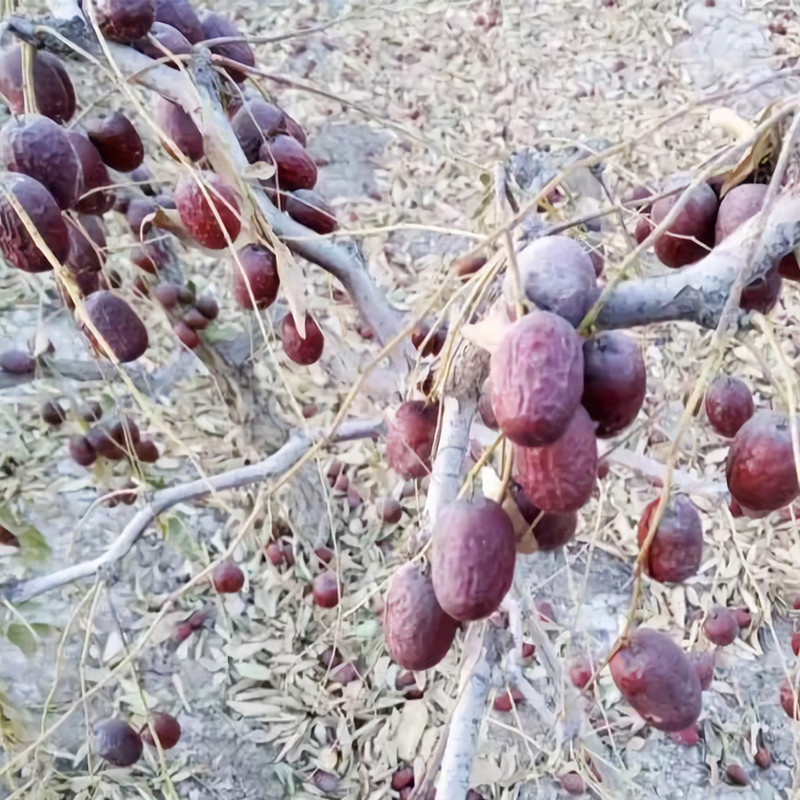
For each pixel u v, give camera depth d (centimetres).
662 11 216
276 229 45
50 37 40
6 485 106
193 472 107
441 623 31
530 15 218
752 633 99
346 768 88
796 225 29
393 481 105
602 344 27
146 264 79
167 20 48
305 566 101
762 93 191
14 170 37
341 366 79
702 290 28
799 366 114
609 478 104
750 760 90
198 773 86
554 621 95
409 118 188
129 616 96
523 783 83
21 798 73
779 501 30
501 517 29
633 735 89
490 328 28
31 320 122
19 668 89
